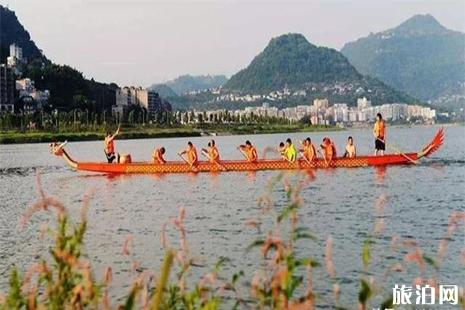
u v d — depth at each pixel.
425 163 85.31
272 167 75.12
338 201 50.31
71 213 47.12
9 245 35.12
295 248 31.56
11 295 11.59
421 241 33.56
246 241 33.97
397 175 69.88
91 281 11.34
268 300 11.31
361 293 11.27
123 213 46.59
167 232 37.94
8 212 49.81
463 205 47.88
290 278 10.79
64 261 11.04
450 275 25.94
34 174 87.94
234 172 75.31
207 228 38.75
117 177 74.94
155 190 61.47
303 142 74.75
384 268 27.28
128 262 29.81
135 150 164.12
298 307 11.19
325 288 24.17
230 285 13.11
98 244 34.44
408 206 47.50
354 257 29.47
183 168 76.12
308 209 45.91
